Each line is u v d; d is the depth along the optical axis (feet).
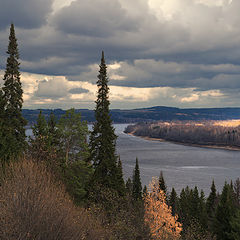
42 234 28.78
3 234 27.61
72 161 100.07
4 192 31.12
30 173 35.91
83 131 103.96
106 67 98.78
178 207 146.92
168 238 69.00
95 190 78.43
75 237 32.04
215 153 572.92
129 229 52.24
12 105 93.04
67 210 34.63
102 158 93.09
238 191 191.01
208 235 98.37
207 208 160.76
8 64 95.25
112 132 94.63
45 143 67.51
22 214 29.27
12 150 80.89
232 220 102.83
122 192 90.94
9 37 95.66
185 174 334.65
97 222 46.16
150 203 74.13
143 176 317.22
